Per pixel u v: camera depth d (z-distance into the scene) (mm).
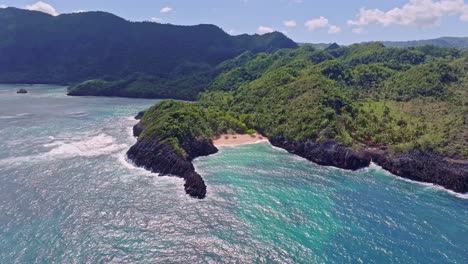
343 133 109312
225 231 63531
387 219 69500
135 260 54750
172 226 64688
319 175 93188
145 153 98500
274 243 60188
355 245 60281
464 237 63688
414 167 92938
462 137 96688
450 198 80688
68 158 102000
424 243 61500
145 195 77375
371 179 91375
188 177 83938
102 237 60531
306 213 70812
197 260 55281
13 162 97188
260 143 125500
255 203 74562
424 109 122562
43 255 55281
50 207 70562
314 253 57750
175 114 118562
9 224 63875
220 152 113125
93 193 77688
